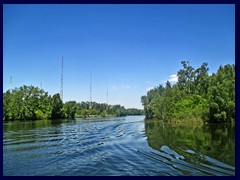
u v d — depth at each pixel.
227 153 22.78
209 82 89.94
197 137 35.75
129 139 34.59
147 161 20.12
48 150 26.28
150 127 59.91
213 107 69.38
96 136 39.53
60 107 148.88
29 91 133.88
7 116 121.69
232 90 70.19
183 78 111.00
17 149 26.94
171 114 86.38
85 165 19.55
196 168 17.70
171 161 19.92
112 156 22.48
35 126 68.69
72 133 45.19
